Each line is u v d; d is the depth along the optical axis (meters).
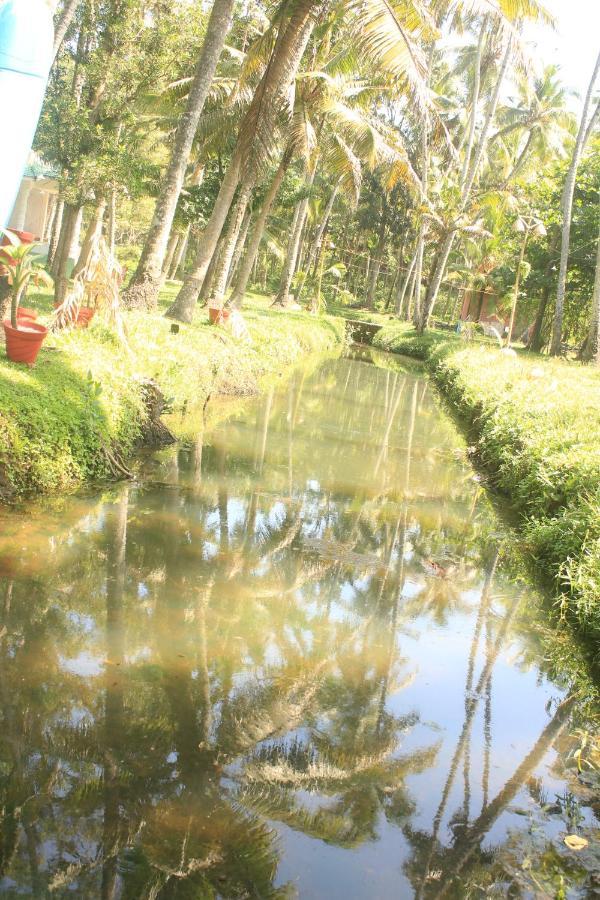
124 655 4.32
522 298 39.00
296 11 13.94
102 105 14.39
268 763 3.62
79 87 14.96
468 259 45.91
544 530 7.29
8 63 6.71
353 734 3.98
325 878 2.92
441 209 34.06
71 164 13.93
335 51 18.64
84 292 9.70
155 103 18.03
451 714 4.34
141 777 3.33
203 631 4.80
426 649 5.14
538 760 4.00
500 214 33.91
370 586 6.11
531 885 3.05
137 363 9.61
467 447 13.01
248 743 3.74
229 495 7.79
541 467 8.47
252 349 17.03
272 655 4.68
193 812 3.19
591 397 13.77
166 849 2.95
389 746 3.92
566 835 3.41
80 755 3.39
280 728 3.92
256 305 33.06
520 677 4.93
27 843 2.84
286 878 2.89
